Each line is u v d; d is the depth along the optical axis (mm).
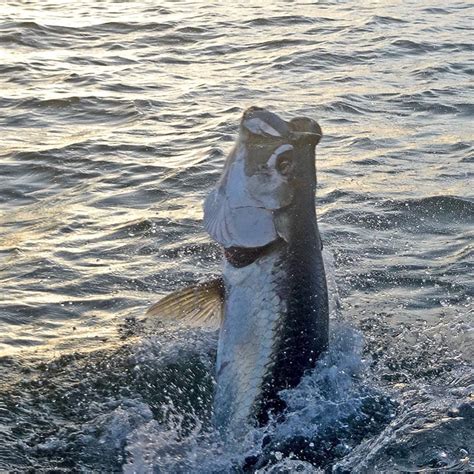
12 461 3709
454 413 3875
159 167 6000
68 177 5875
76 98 7281
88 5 10633
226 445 3736
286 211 3666
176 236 5164
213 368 4203
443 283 4770
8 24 9500
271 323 3688
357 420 3824
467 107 7109
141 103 7195
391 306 4594
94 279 4797
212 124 6723
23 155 6152
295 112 7016
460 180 5805
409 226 5297
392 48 8875
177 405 4016
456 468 3625
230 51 8812
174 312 3801
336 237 5164
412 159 6133
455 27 9742
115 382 4125
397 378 4102
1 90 7539
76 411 3967
